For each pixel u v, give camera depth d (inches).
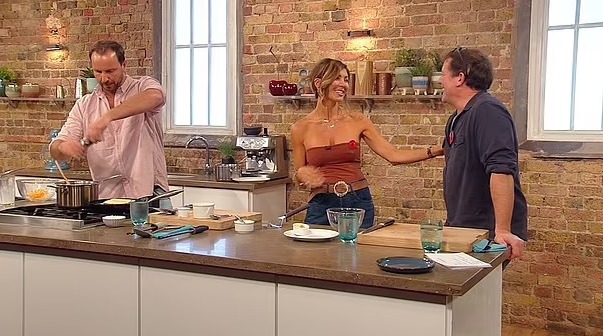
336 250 93.6
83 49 245.6
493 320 97.4
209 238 102.6
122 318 98.8
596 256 172.2
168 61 235.5
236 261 87.5
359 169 142.9
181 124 237.5
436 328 77.4
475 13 183.9
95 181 127.0
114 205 118.9
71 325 103.3
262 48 216.4
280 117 215.5
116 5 239.6
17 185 134.2
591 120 177.0
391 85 194.9
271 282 87.4
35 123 256.5
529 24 178.7
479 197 109.7
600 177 171.0
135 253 94.9
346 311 82.5
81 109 137.1
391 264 81.7
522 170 179.8
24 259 106.7
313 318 84.7
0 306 109.8
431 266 81.2
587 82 177.0
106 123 121.7
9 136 261.9
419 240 94.1
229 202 195.6
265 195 200.2
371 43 198.4
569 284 175.9
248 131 209.6
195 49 233.3
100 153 134.6
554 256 177.3
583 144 173.5
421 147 192.7
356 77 197.3
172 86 236.5
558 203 175.9
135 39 237.9
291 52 211.6
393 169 197.2
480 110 106.5
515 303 182.9
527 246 180.1
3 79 255.9
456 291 74.5
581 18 176.7
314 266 83.0
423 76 185.8
